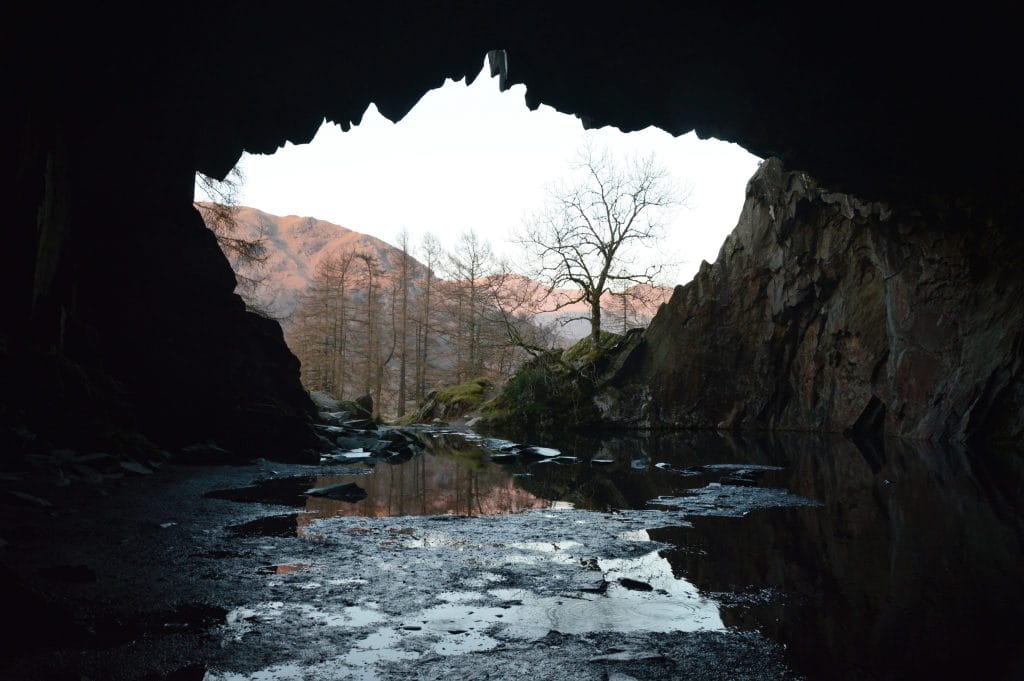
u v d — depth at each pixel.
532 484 10.58
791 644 3.55
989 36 11.36
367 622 3.85
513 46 12.56
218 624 3.75
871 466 13.22
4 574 3.48
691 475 11.97
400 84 12.89
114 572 4.70
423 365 56.25
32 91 9.61
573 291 35.38
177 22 11.03
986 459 14.29
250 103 13.16
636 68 12.98
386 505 8.20
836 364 26.86
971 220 17.69
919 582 4.73
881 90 13.20
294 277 151.62
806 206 26.88
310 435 14.81
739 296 30.16
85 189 12.38
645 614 4.04
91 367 11.73
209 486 9.14
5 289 9.65
